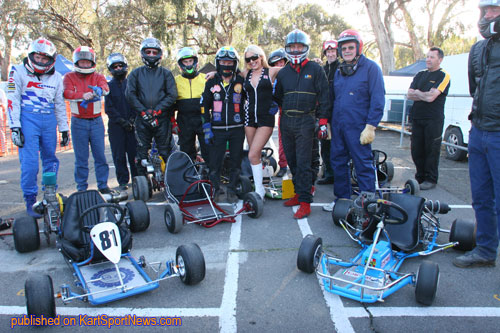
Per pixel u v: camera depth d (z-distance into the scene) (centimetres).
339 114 527
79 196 421
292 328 318
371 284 355
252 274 405
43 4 3081
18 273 414
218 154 605
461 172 831
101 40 3036
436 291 366
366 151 520
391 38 3014
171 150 728
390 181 739
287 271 410
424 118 669
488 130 367
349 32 500
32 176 561
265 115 575
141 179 636
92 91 608
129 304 353
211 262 432
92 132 636
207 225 525
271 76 583
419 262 426
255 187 612
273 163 780
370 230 411
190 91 669
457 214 572
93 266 391
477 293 366
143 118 632
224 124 591
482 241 411
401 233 416
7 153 1126
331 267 416
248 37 3091
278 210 600
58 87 571
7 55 3478
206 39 3266
